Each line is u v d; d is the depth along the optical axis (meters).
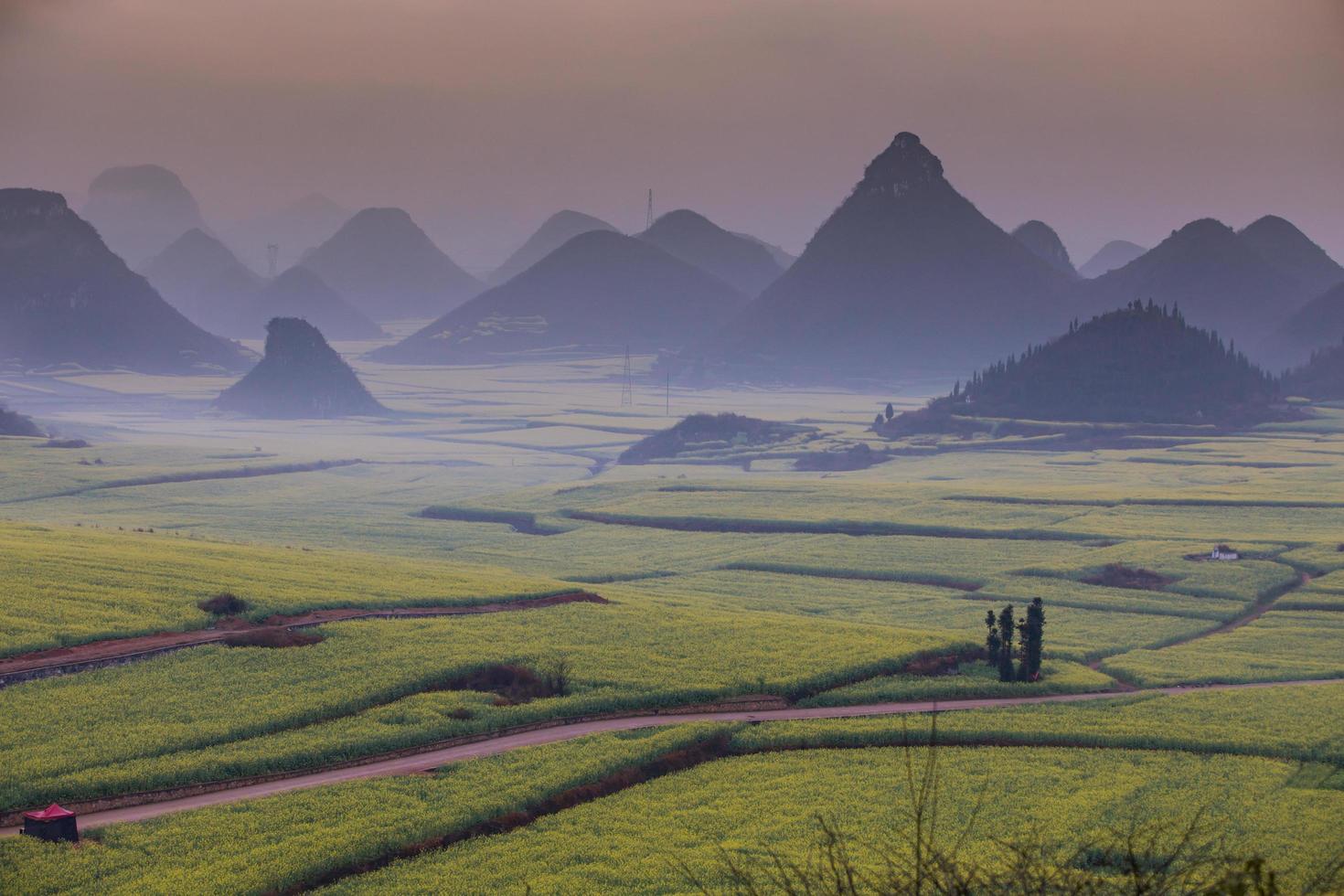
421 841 79.81
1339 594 161.12
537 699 107.69
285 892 72.62
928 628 145.62
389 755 95.44
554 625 131.38
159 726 94.12
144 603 122.94
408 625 126.00
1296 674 124.88
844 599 163.50
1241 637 141.88
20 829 78.44
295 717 98.50
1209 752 100.94
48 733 91.94
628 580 178.62
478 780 89.12
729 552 196.88
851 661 122.06
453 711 103.00
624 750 96.12
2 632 110.31
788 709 111.44
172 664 108.62
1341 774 95.69
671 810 86.62
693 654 122.88
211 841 77.31
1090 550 190.25
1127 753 99.69
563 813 86.00
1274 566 176.00
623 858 78.12
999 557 188.00
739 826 83.81
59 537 157.50
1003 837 80.69
